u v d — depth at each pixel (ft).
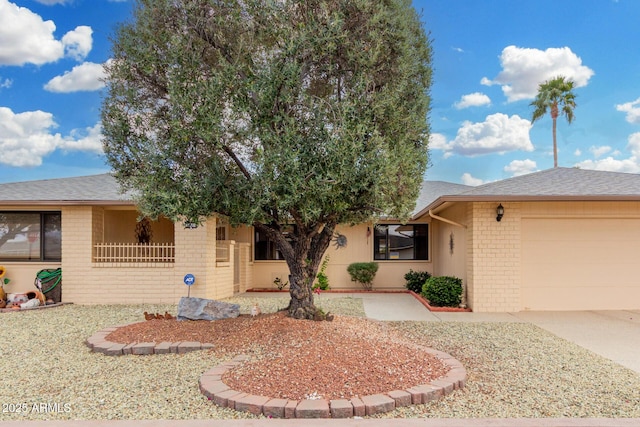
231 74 19.33
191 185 20.13
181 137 19.35
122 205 39.32
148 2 21.12
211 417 13.56
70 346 23.15
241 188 20.16
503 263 34.99
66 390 16.17
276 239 24.16
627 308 35.19
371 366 16.69
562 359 20.47
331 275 52.90
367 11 20.08
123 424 12.80
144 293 39.91
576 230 35.58
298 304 24.14
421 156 23.31
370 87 20.52
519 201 34.06
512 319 31.45
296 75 19.17
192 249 39.99
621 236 35.50
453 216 42.22
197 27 20.62
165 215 20.38
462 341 24.17
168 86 19.89
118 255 41.68
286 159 18.10
